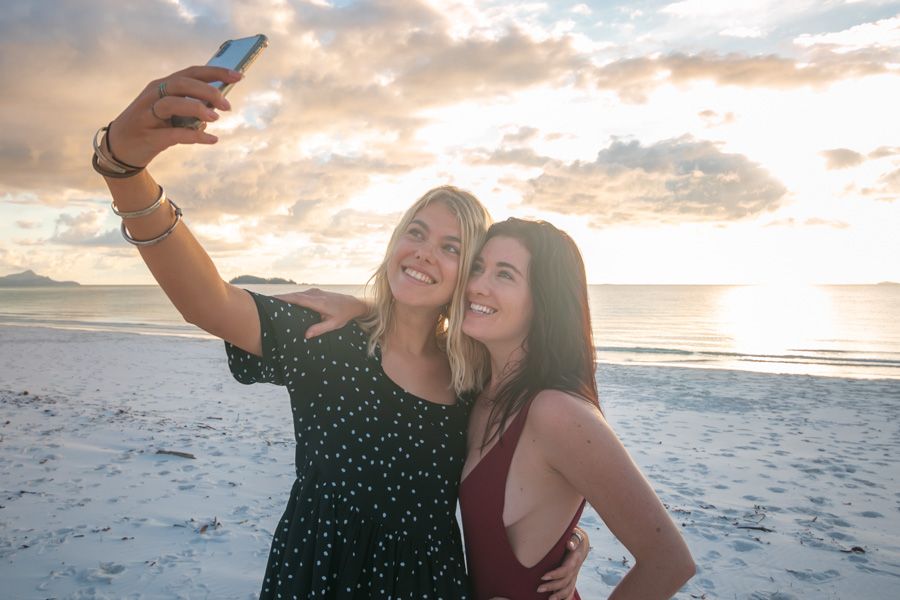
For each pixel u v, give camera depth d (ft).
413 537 5.57
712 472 24.27
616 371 58.59
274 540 5.66
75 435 25.36
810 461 26.02
